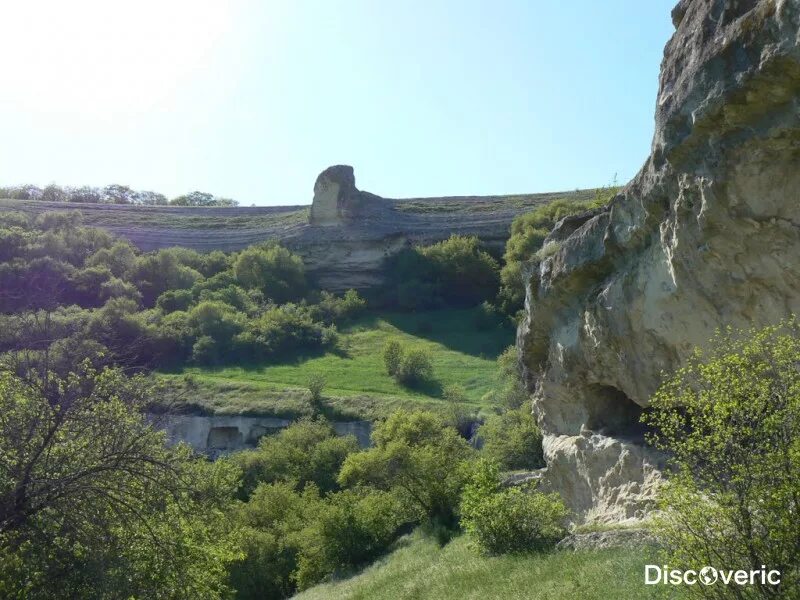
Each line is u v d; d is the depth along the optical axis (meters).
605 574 9.09
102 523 9.23
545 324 14.38
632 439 12.30
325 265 72.38
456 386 41.31
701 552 5.43
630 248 10.74
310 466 33.00
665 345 10.17
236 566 23.08
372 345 55.69
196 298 61.16
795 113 7.16
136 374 12.49
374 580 17.19
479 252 68.06
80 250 63.25
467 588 11.55
